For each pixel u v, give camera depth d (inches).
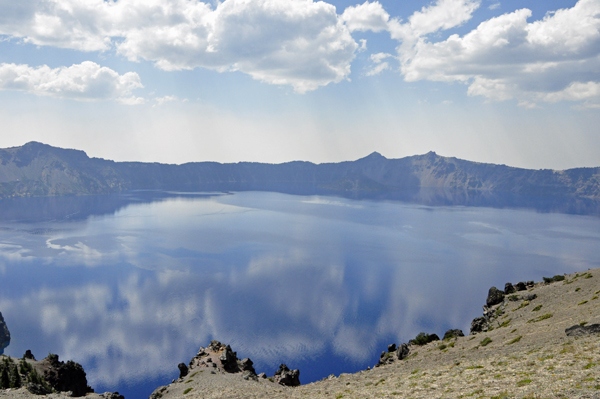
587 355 1497.3
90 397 3890.3
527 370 1502.2
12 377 4190.5
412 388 1715.1
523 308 4242.1
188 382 3531.0
